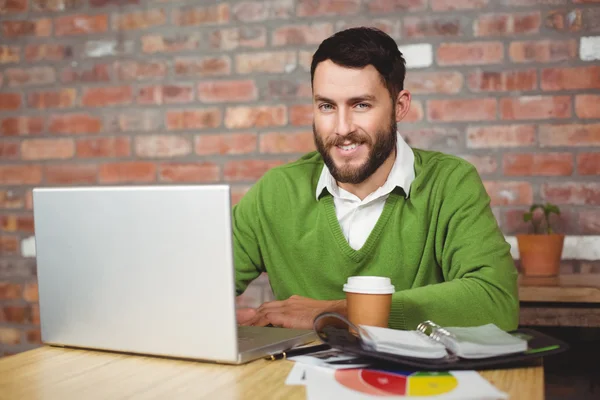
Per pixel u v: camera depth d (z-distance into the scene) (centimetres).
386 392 85
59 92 268
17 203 271
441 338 102
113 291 107
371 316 110
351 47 139
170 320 103
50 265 113
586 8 229
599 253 229
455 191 152
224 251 97
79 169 267
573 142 230
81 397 88
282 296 166
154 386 92
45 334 116
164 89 259
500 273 136
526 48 232
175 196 100
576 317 189
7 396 90
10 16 270
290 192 164
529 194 233
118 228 105
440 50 237
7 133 271
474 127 235
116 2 262
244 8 252
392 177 154
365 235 157
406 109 155
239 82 253
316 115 146
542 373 94
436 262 154
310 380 91
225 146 254
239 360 100
